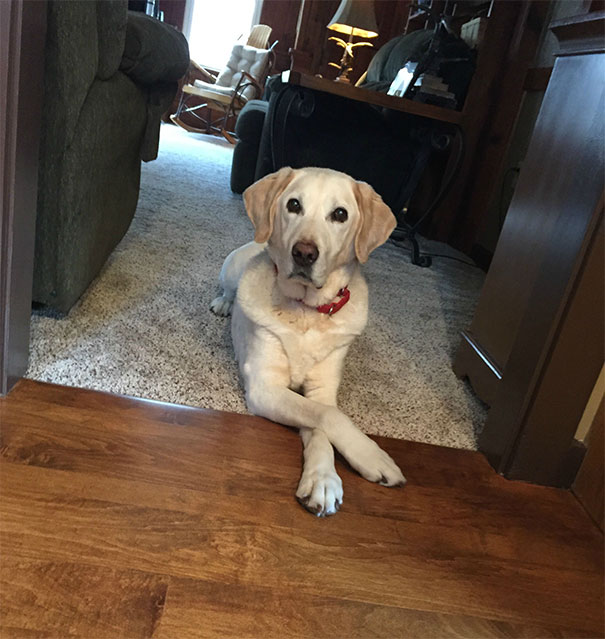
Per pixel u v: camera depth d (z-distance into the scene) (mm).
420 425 1593
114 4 1471
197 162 5035
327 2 7246
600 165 1228
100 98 1576
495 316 1786
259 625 866
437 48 3318
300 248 1275
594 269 1225
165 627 827
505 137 3623
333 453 1242
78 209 1522
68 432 1210
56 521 971
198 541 999
